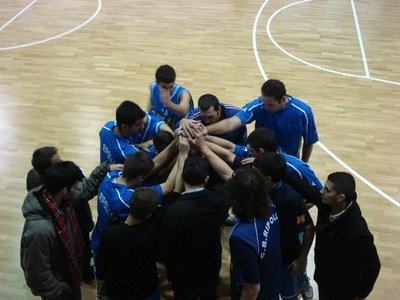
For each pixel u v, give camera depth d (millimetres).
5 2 9508
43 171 2814
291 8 9570
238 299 2496
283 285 2932
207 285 2770
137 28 8359
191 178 2389
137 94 6121
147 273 2531
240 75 6684
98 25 8445
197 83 6402
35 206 2324
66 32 8094
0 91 6133
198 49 7535
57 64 6930
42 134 5215
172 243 2441
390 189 4465
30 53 7262
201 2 9859
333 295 2713
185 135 2719
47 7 9305
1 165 4676
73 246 2658
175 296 2811
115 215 2584
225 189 2303
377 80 6645
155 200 2324
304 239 2820
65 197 2395
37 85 6312
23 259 2381
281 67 6980
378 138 5277
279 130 3432
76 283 2738
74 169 2381
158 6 9555
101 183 2711
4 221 3939
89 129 5328
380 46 7781
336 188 2340
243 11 9352
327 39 8031
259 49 7594
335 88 6398
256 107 3396
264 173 2365
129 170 2543
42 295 2461
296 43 7852
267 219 2250
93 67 6855
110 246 2352
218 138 3078
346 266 2498
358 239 2334
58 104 5855
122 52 7367
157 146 3008
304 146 3723
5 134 5203
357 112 5805
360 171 4719
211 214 2457
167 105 3566
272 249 2283
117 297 2566
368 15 9180
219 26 8547
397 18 9023
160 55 7281
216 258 2670
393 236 3885
